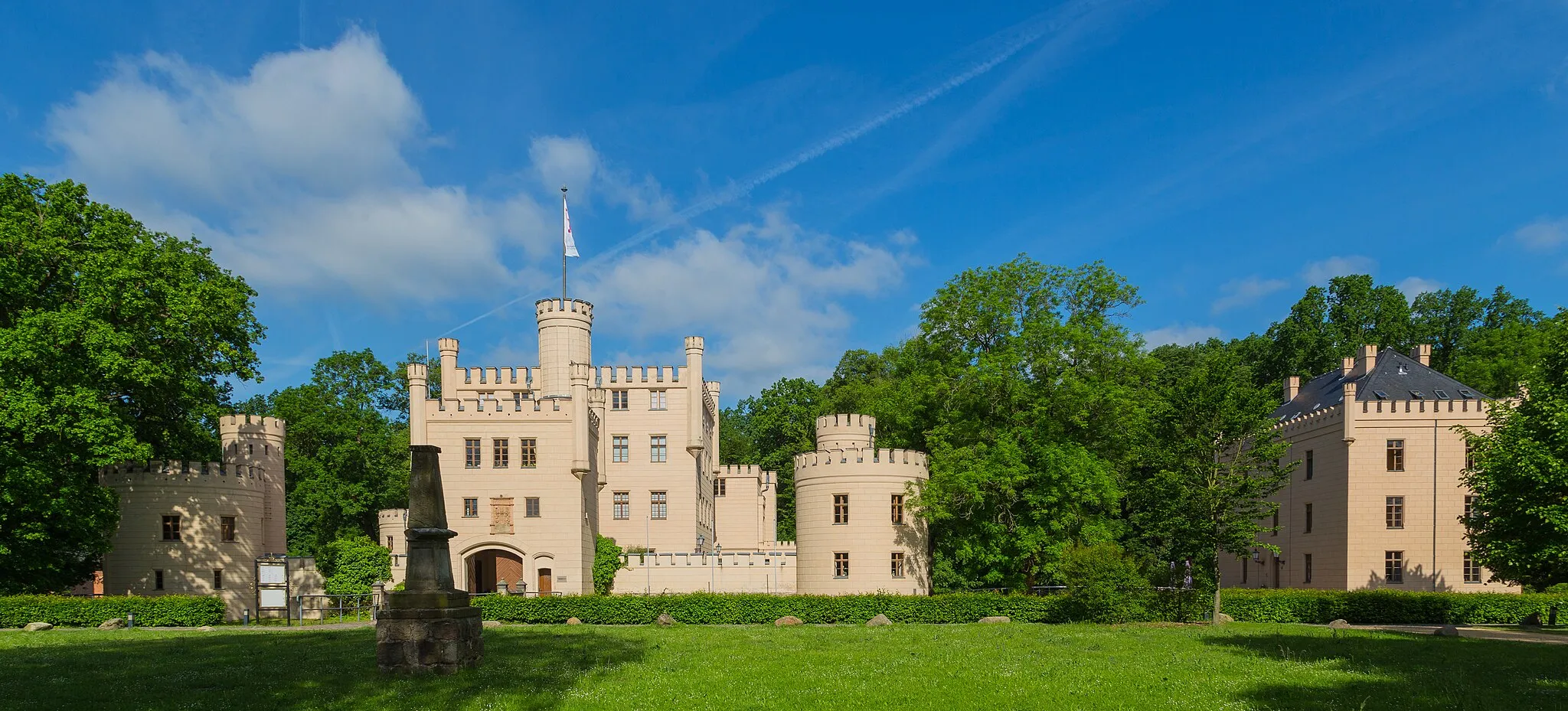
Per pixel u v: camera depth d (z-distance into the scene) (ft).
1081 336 175.73
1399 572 172.35
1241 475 138.62
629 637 114.11
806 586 182.70
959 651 97.19
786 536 309.22
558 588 179.22
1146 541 191.42
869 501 178.81
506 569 182.39
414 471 82.23
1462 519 111.75
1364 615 145.59
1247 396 138.00
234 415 197.88
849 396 304.09
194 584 166.81
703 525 237.04
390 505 257.34
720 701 67.46
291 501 237.45
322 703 66.33
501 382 221.46
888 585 177.47
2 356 128.77
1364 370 198.49
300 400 250.37
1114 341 185.37
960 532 177.58
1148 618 139.64
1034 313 194.18
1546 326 226.79
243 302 167.02
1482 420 171.22
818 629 128.67
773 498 276.82
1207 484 139.54
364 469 252.83
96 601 138.21
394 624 78.79
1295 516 194.39
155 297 149.18
